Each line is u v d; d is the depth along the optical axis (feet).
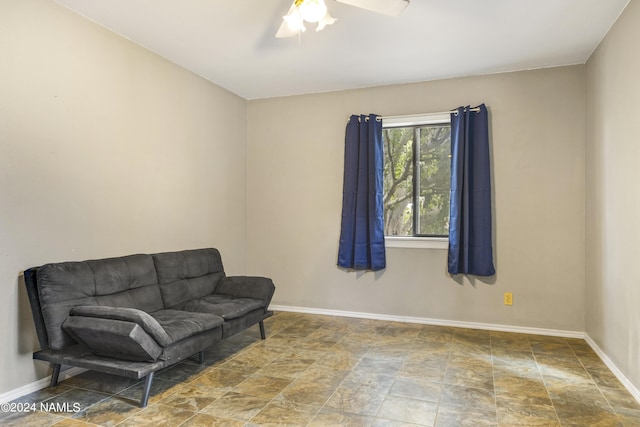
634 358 8.46
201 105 13.74
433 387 8.75
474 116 13.23
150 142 11.56
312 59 12.23
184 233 12.94
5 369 7.94
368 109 14.80
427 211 14.47
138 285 10.00
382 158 14.47
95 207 9.86
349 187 14.61
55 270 8.10
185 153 12.98
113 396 8.22
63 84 9.07
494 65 12.60
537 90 12.84
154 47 11.37
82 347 8.32
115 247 10.42
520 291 12.96
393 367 9.90
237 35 10.63
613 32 9.80
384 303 14.52
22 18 8.22
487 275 12.93
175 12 9.40
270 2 8.97
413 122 14.20
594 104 11.35
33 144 8.44
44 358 8.05
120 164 10.57
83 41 9.54
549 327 12.68
